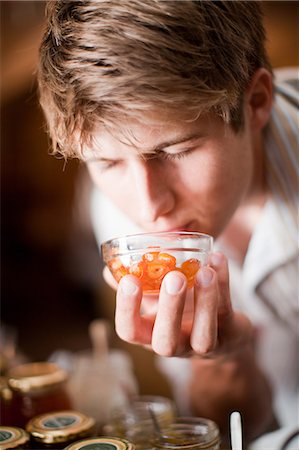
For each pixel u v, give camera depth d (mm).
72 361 1074
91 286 2492
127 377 1003
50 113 740
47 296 2859
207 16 704
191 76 680
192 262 720
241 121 786
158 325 714
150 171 731
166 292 699
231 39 731
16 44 2412
